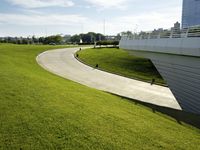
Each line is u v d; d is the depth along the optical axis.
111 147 8.74
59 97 14.29
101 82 31.27
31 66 36.50
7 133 8.80
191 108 16.94
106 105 14.98
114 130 10.37
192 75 15.73
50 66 41.25
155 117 14.29
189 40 14.20
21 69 26.88
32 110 11.20
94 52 61.03
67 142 8.66
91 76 34.88
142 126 11.62
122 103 16.98
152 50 18.62
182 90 17.39
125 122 11.70
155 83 31.22
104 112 12.81
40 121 10.07
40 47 70.00
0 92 13.40
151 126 11.98
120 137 9.73
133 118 12.85
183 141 10.73
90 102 14.68
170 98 23.98
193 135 11.94
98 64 45.00
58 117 10.73
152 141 9.96
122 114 13.25
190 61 15.38
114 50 63.03
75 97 15.18
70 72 37.12
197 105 16.14
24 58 45.41
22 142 8.32
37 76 22.58
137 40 21.28
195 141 11.09
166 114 16.73
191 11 21.09
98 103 14.98
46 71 35.09
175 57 16.77
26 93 13.83
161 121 13.55
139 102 21.53
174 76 17.78
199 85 15.36
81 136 9.23
